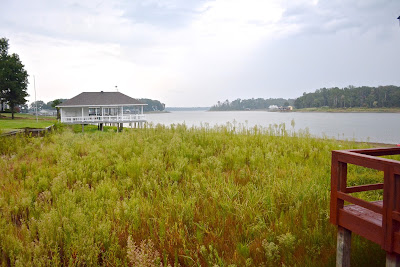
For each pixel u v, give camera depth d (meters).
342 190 4.04
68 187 7.83
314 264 4.52
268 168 8.74
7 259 4.94
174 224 5.91
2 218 6.08
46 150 11.52
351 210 4.01
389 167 3.23
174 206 6.52
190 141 12.05
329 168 8.75
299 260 4.63
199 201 6.95
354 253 4.63
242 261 4.77
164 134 13.71
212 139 12.20
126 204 6.55
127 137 13.33
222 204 6.41
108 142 12.46
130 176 8.63
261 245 5.04
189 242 5.38
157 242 5.39
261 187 7.46
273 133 14.11
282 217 5.85
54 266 4.56
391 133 49.53
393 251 3.25
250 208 6.15
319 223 5.61
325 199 6.44
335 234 5.27
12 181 8.18
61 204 6.66
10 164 9.90
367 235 3.59
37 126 27.83
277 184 7.09
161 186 8.01
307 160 9.68
